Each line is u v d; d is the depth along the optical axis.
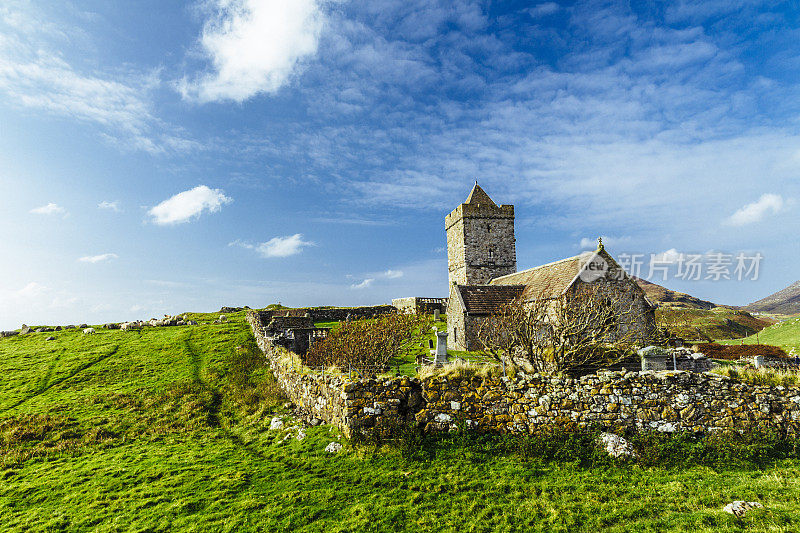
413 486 12.29
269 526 10.82
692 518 9.70
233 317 56.91
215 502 12.41
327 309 58.53
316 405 19.59
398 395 15.62
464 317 34.94
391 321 30.66
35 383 30.70
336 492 12.32
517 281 42.31
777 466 12.88
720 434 14.30
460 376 15.81
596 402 14.95
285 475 13.85
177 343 40.06
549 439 14.30
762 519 9.26
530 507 10.95
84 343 42.72
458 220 57.28
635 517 10.27
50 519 12.30
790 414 14.49
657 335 29.61
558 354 18.50
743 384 14.98
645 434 14.41
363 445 14.70
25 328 50.28
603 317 22.30
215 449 17.86
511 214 57.19
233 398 25.70
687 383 15.06
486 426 15.06
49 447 19.39
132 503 12.88
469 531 10.16
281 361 27.34
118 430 21.44
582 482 12.16
